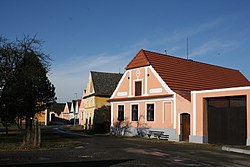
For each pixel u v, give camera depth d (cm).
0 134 3416
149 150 2028
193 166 1400
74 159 1567
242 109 2438
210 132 2655
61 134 3803
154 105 3228
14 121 2797
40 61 2586
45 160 1519
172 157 1691
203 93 2677
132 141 2800
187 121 2883
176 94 2994
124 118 3603
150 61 3375
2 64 2280
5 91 2303
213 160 1590
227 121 2534
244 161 1566
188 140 2842
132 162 1488
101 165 1391
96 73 5134
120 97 3697
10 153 1772
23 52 2405
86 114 5269
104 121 4419
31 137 2170
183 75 3459
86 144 2430
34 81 2630
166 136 3027
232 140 2486
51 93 3148
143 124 3338
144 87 3394
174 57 3719
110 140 2895
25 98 2569
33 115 2809
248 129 2328
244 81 4278
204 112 2684
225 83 3888
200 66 3897
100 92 4812
